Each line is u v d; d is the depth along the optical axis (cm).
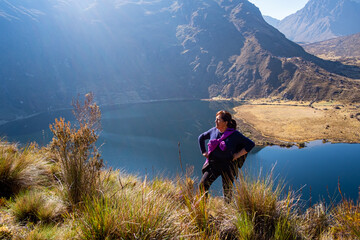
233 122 359
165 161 7869
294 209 301
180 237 217
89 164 321
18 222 248
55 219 263
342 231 278
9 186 318
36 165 384
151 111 18600
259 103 19800
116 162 7631
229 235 271
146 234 210
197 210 272
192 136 11344
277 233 253
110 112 18425
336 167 6328
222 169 342
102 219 215
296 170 6112
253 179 298
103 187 319
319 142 9025
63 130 321
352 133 9906
